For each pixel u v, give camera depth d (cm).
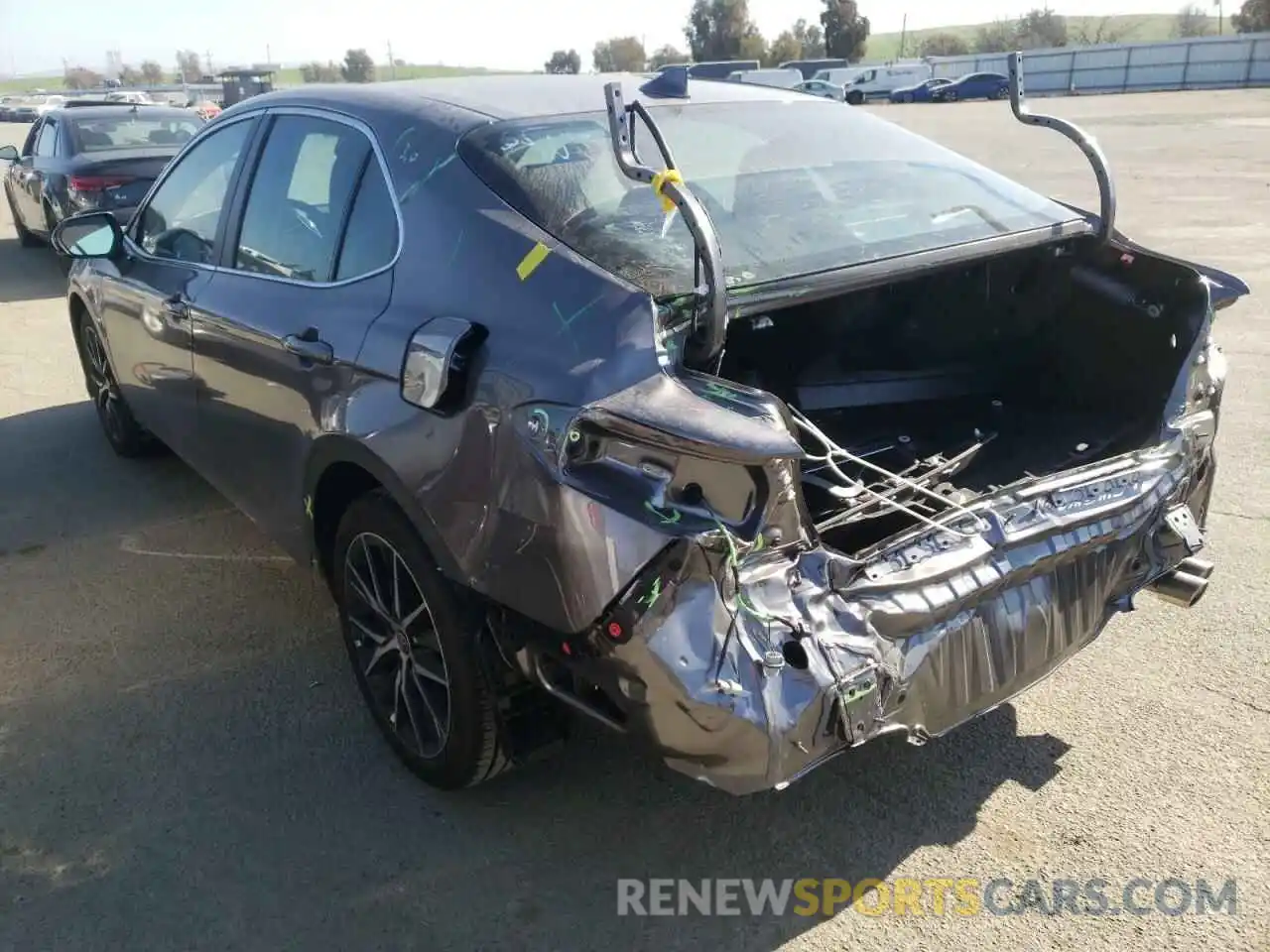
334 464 286
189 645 365
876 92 5150
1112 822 274
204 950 240
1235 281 307
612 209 258
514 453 222
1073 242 315
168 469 531
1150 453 283
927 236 288
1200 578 295
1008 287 325
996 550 241
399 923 247
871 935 243
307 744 312
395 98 306
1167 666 341
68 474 525
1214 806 279
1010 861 263
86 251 430
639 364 212
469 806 285
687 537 197
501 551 228
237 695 335
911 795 287
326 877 261
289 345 292
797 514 209
